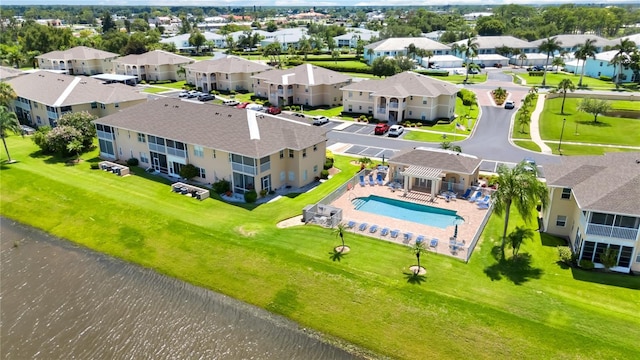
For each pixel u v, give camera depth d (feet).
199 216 142.20
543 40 501.56
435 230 132.05
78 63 411.95
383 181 170.40
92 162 191.42
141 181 170.50
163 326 99.04
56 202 157.38
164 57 401.08
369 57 468.34
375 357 90.02
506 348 88.33
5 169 184.24
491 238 126.00
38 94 242.17
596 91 323.57
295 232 130.52
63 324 99.91
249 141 152.66
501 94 305.12
